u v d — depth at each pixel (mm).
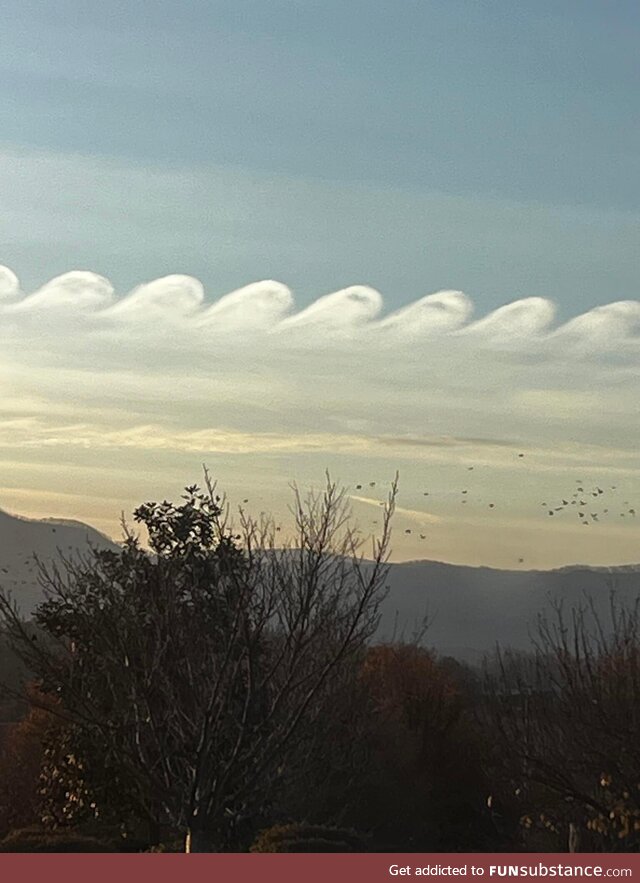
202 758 15422
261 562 17969
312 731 18766
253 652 16500
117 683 18156
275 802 22156
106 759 20281
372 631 17984
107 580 20969
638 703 19875
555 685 21562
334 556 18062
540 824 23922
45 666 17734
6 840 22469
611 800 19938
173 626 17016
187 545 21984
